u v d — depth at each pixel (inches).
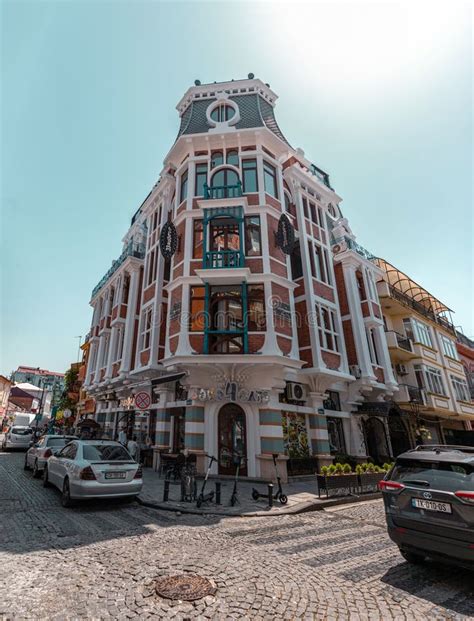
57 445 477.1
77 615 131.0
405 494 190.4
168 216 684.1
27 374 2967.5
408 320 876.6
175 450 570.9
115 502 340.2
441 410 822.5
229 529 258.7
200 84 737.6
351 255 701.3
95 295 1023.6
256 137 625.9
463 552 161.5
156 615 132.9
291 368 521.7
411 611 140.9
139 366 633.6
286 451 508.7
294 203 671.1
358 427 642.8
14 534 224.5
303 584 163.5
